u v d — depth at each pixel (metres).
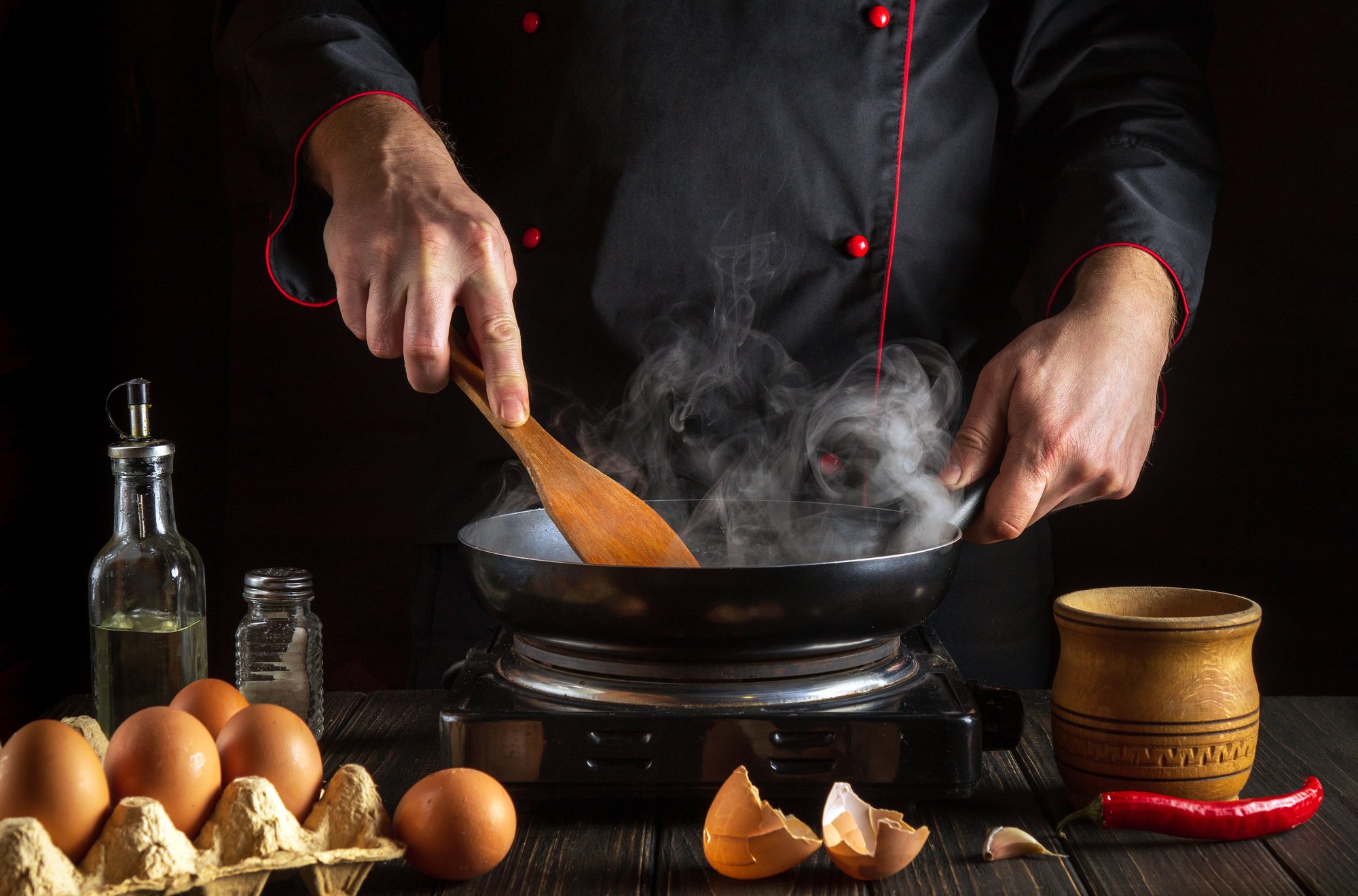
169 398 1.88
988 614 1.34
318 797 0.74
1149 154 1.19
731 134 1.19
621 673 0.84
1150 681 0.80
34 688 1.62
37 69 1.61
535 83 1.22
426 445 1.34
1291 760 0.93
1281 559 2.10
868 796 0.81
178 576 1.00
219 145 2.02
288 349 2.21
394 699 1.11
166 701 0.98
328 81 1.11
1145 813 0.77
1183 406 2.10
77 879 0.63
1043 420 0.99
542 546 0.99
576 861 0.77
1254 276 2.06
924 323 1.27
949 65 1.23
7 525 1.55
